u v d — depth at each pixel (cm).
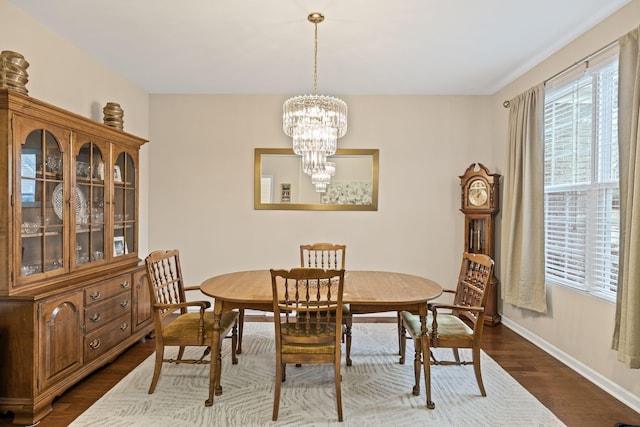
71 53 299
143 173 418
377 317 416
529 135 326
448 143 421
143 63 339
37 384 208
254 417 214
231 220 427
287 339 215
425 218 423
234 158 425
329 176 411
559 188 307
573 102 290
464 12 247
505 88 391
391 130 422
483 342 335
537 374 271
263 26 269
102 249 293
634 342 206
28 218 220
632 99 219
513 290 341
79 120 257
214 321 234
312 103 257
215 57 324
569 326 288
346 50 307
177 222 427
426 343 230
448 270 423
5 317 206
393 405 229
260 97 424
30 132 219
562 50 299
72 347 237
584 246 275
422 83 386
